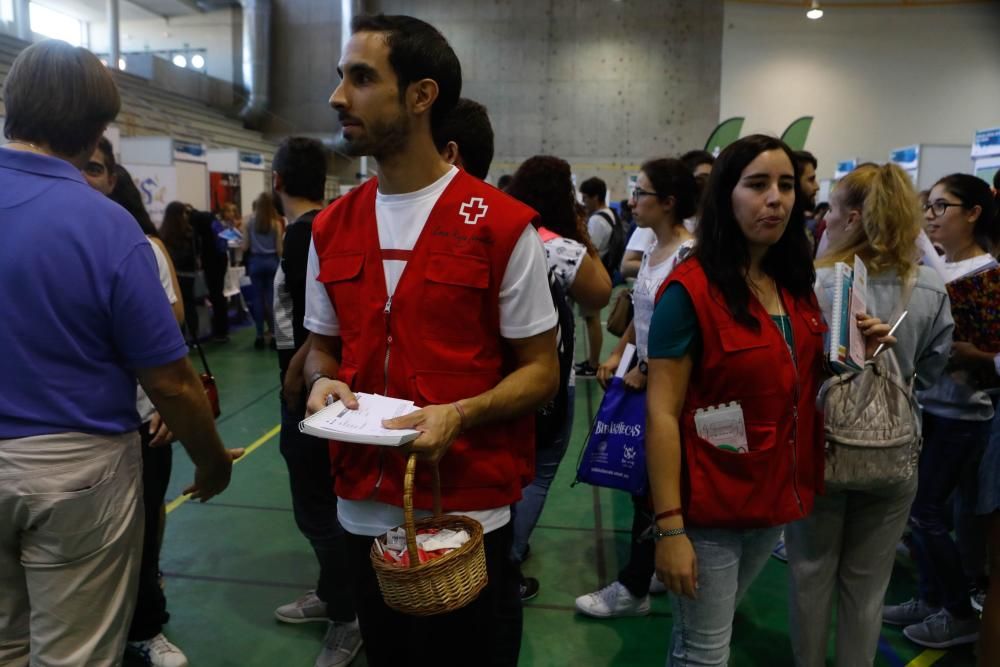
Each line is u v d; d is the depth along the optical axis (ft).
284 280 6.35
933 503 7.22
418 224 3.91
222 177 27.91
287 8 55.36
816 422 5.04
